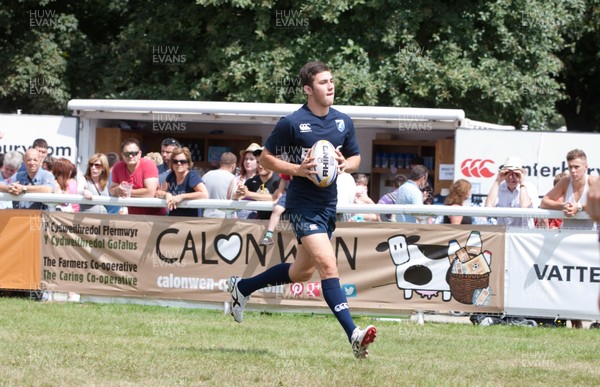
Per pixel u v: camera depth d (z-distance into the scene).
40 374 16.00
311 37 59.59
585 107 83.00
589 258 27.75
